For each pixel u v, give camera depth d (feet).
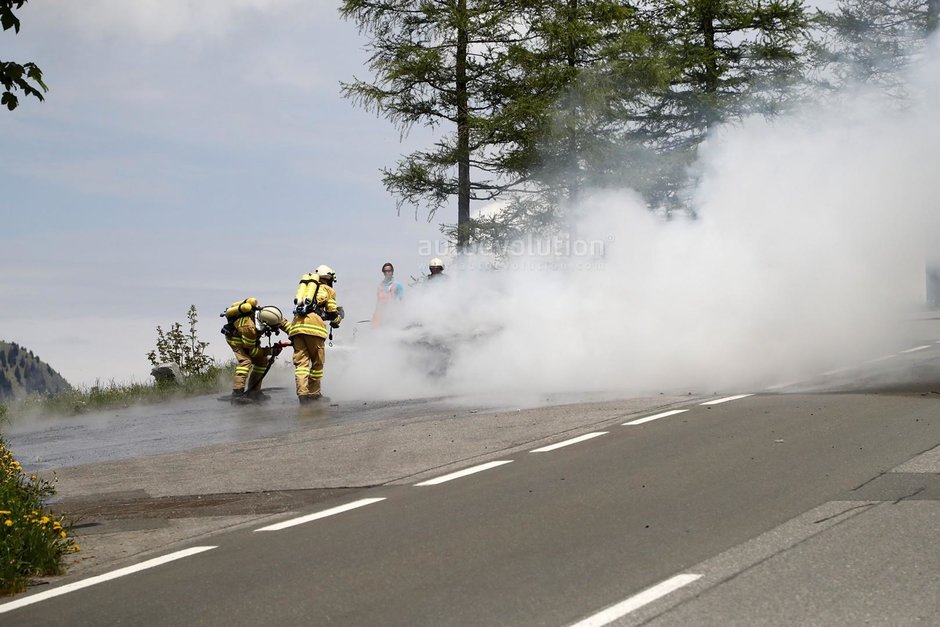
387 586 20.83
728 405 41.42
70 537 27.91
